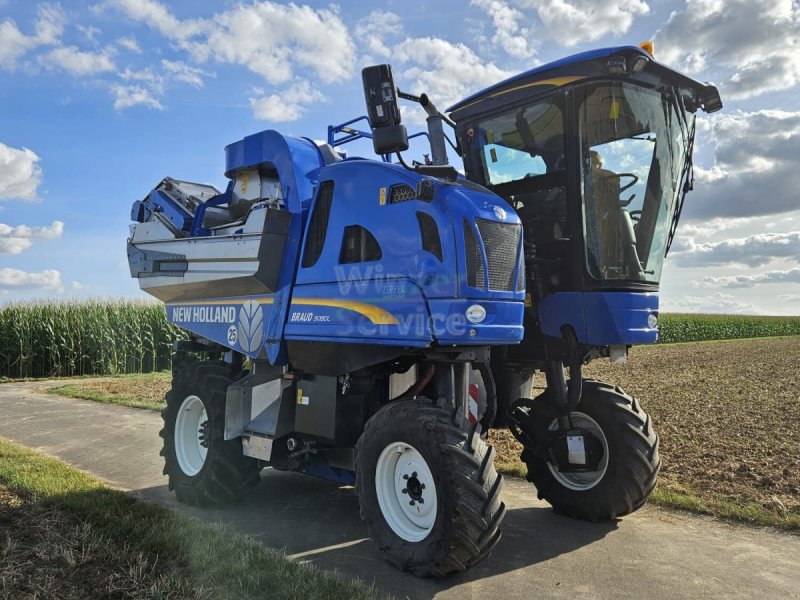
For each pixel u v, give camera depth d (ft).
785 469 21.20
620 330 15.90
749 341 141.90
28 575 11.73
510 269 13.41
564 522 16.70
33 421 32.53
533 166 17.04
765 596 11.91
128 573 11.90
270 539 15.05
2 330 60.54
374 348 14.14
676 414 34.24
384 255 13.70
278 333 16.22
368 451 13.61
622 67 14.71
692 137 17.72
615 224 16.39
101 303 66.74
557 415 17.02
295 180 17.15
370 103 13.04
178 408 18.99
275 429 16.37
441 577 12.53
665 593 12.00
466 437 12.39
